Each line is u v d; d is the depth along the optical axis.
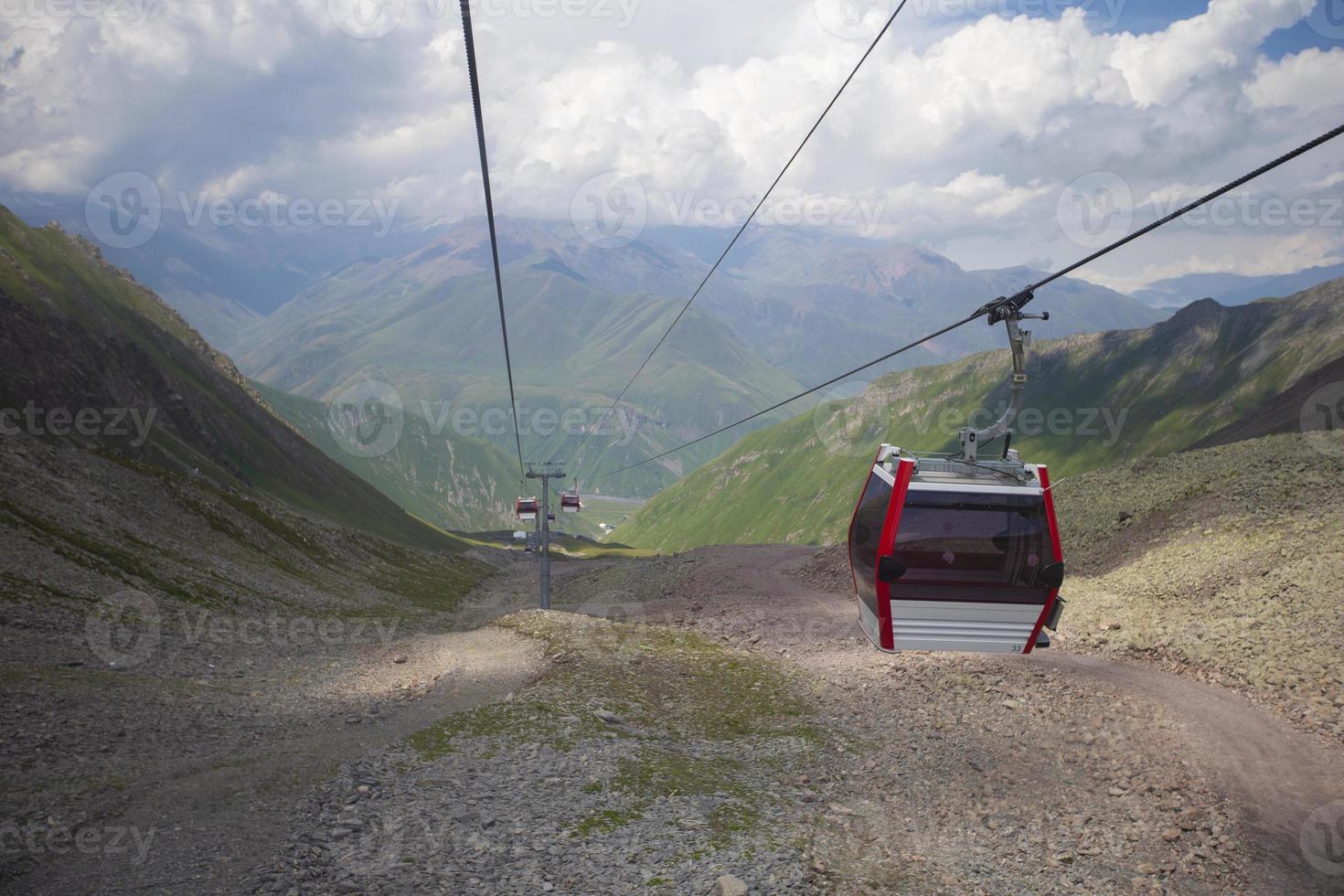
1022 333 17.70
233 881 11.45
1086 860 14.72
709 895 12.08
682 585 69.56
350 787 16.03
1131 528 49.34
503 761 18.41
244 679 35.94
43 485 70.69
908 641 17.03
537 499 67.69
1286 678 23.86
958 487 16.61
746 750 21.83
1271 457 49.25
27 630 35.84
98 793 15.66
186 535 82.69
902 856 14.52
